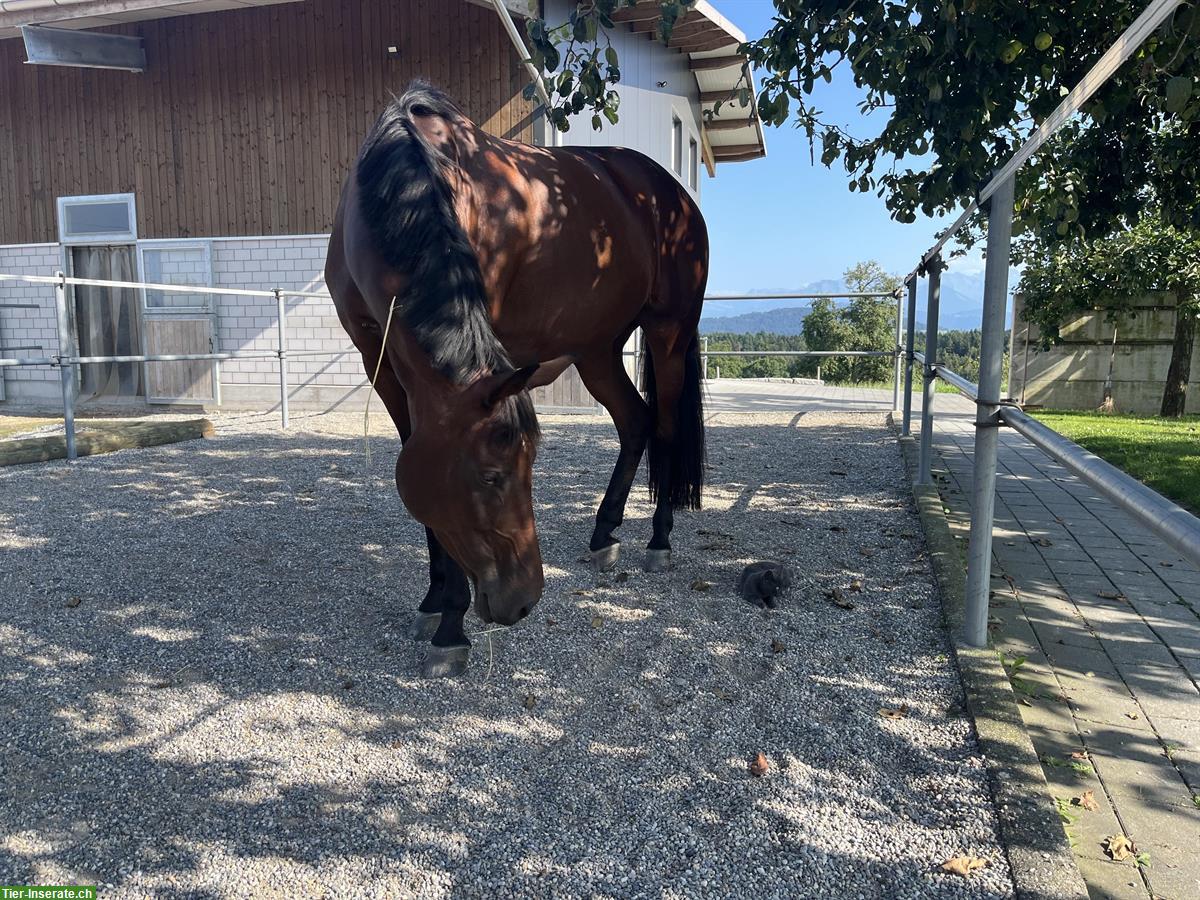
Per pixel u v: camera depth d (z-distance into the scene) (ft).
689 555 11.25
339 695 7.41
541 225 8.21
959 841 5.32
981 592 7.92
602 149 10.40
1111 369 32.09
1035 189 11.68
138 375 31.60
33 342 31.83
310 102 27.32
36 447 17.85
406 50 25.90
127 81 28.94
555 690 7.48
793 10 9.53
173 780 6.11
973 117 10.09
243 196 28.50
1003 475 16.98
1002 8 9.18
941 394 36.94
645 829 5.52
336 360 28.63
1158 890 4.89
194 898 4.93
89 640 8.50
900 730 6.69
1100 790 5.90
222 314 29.50
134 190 29.58
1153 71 7.32
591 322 9.20
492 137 8.53
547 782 6.08
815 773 6.13
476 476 5.44
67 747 6.55
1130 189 11.70
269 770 6.24
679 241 10.61
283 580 10.26
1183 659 8.00
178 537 12.05
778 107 10.37
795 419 25.64
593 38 10.00
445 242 6.04
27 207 30.91
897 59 9.09
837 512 13.44
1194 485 14.47
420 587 10.06
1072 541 11.94
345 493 15.05
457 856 5.28
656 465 10.99
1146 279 28.50
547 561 10.99
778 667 7.86
